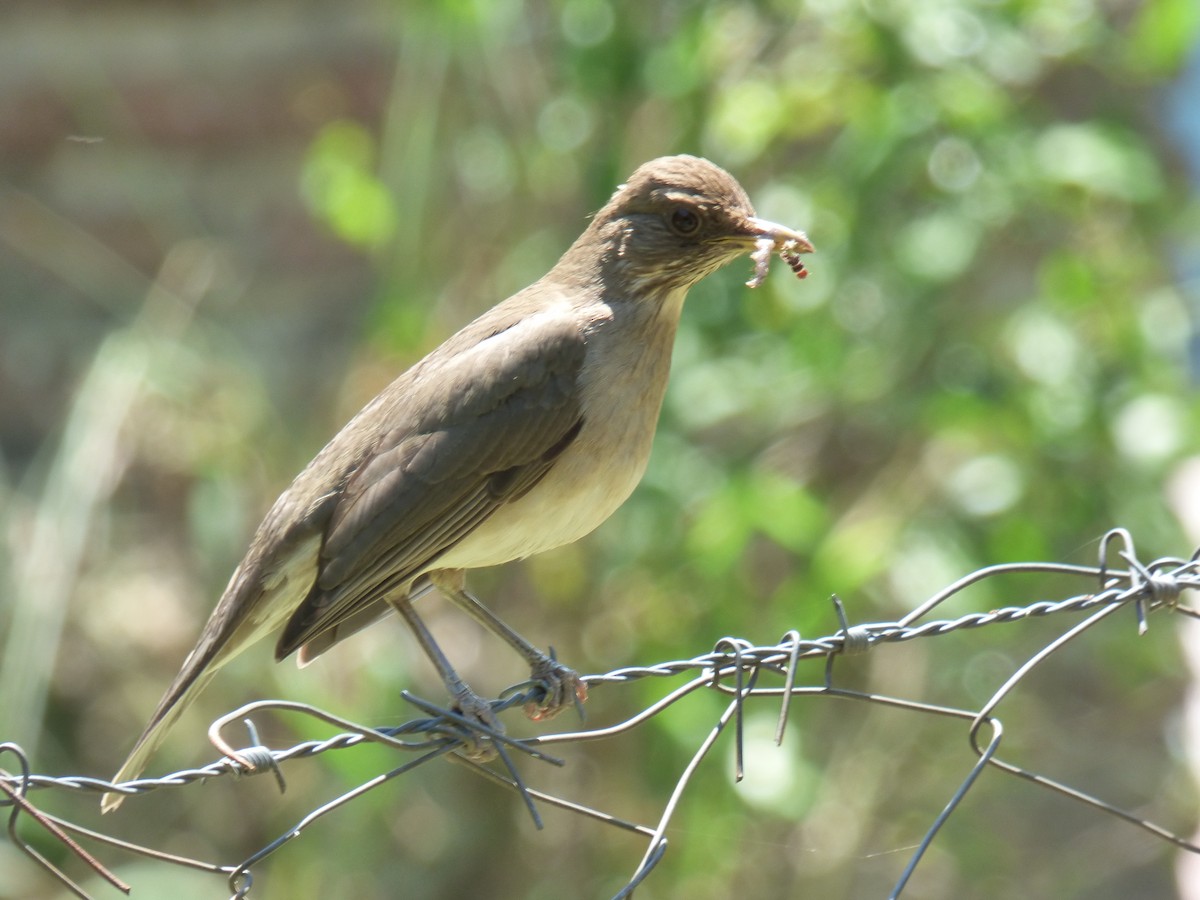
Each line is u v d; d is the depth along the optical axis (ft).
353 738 20.58
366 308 44.70
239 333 45.91
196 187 47.06
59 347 47.03
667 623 37.32
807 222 36.24
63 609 38.06
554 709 27.22
